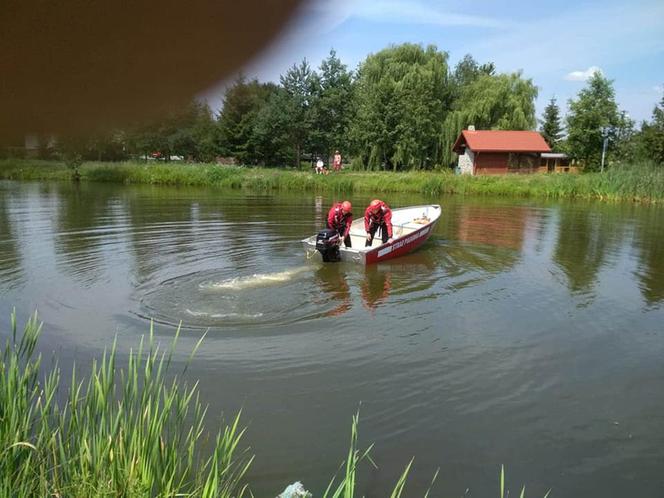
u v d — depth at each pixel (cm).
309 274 1081
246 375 635
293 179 3152
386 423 541
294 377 634
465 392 607
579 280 1082
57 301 888
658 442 517
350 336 762
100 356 676
